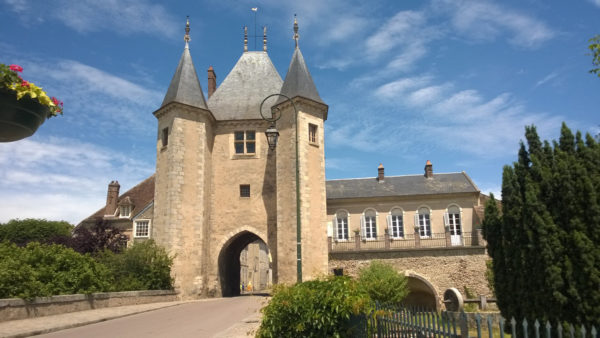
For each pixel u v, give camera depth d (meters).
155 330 10.35
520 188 7.81
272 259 24.55
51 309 12.23
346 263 25.58
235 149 26.67
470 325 11.85
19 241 36.59
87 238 22.69
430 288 24.31
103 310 14.20
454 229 28.27
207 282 24.11
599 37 8.74
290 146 23.78
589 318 6.34
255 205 25.52
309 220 22.83
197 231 23.41
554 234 6.91
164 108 24.50
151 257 20.05
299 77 24.91
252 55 30.66
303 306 7.57
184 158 23.72
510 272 7.78
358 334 7.28
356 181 31.97
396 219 29.22
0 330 9.35
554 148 7.86
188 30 26.77
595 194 6.71
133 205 35.91
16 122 4.09
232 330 10.12
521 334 7.38
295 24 27.06
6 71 3.96
